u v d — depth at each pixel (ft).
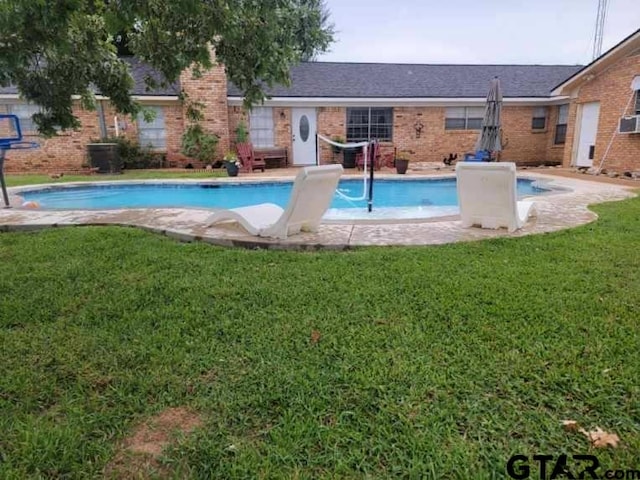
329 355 7.66
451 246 14.76
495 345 7.86
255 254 14.26
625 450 5.32
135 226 18.43
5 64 9.81
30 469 5.14
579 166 46.14
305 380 6.88
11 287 11.26
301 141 52.03
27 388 6.76
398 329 8.60
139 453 5.39
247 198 35.04
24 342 8.29
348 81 53.93
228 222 18.43
